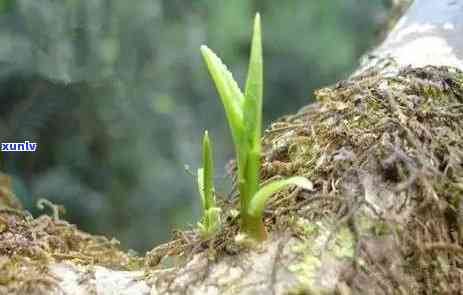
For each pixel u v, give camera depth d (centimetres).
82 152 57
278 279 19
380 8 52
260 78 19
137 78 59
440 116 23
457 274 21
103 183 59
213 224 21
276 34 88
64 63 51
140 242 60
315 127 24
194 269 20
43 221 25
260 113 20
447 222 21
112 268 23
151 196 61
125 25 56
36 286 20
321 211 20
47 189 56
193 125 70
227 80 20
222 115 75
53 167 57
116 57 56
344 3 84
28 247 22
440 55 28
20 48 50
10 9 50
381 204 21
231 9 83
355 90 24
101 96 56
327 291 19
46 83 52
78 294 20
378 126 22
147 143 62
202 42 71
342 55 85
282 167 23
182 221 62
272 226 21
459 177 21
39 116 53
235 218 21
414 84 24
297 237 20
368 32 82
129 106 59
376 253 20
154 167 62
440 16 30
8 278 20
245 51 88
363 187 21
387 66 27
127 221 61
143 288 20
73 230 25
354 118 23
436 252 20
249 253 20
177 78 68
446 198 21
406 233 20
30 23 50
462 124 23
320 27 87
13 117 52
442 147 22
